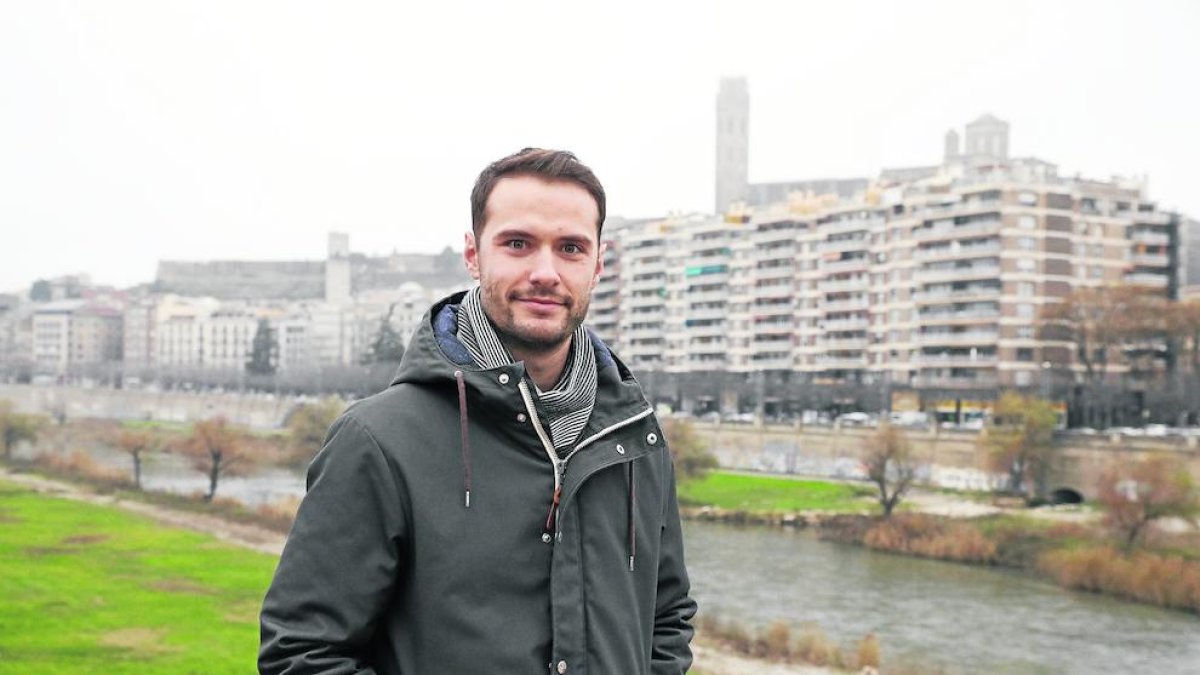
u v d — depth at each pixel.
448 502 2.75
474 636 2.69
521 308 2.83
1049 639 36.66
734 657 34.00
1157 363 79.81
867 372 103.81
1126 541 47.22
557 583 2.77
